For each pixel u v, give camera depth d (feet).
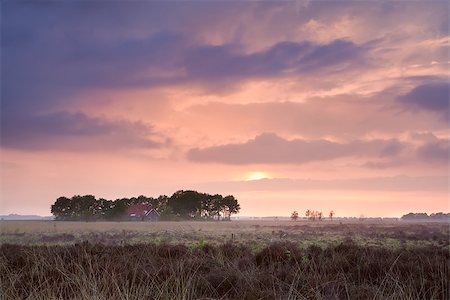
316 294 23.80
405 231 140.97
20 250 37.63
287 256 35.55
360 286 26.37
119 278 24.81
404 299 23.86
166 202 540.93
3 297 23.26
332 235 111.96
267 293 23.85
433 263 32.30
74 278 25.14
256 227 209.36
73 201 482.69
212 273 27.84
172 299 22.45
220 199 553.64
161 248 38.40
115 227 190.80
